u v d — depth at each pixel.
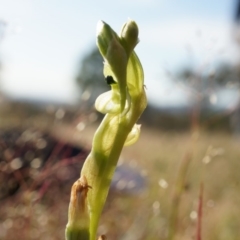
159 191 0.35
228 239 0.35
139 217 0.35
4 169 0.31
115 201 0.36
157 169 0.39
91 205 0.13
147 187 0.37
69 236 0.12
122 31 0.12
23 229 0.30
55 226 0.32
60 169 0.36
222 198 0.39
